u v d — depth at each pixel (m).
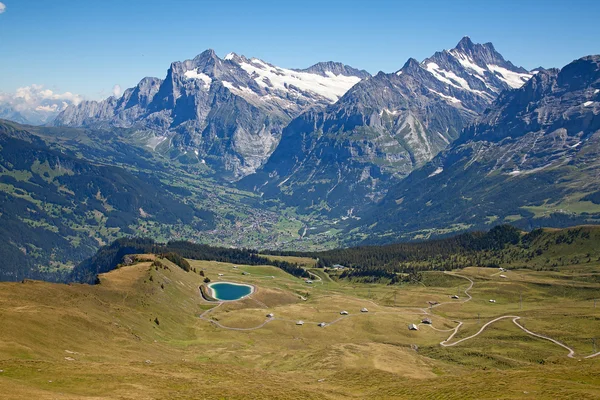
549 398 120.56
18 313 159.88
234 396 120.12
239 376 152.38
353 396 143.38
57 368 123.75
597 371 153.00
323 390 148.12
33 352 136.00
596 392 123.88
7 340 138.25
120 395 109.12
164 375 134.62
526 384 137.75
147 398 109.25
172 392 117.00
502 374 158.12
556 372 154.88
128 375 127.44
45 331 156.62
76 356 146.25
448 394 134.62
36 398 97.00
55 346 149.88
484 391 133.25
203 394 117.88
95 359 148.62
